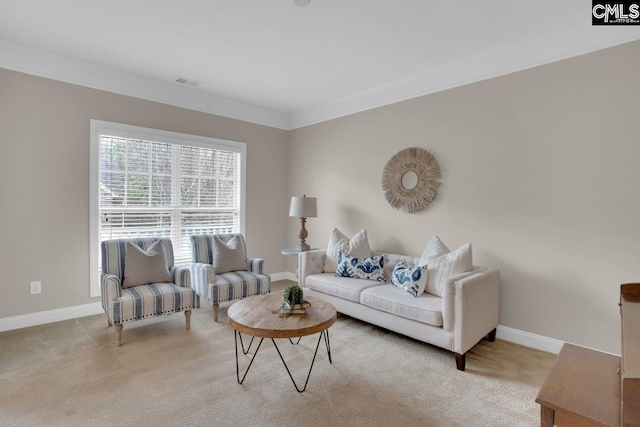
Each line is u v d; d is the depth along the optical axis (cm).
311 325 215
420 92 366
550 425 114
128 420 188
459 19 254
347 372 246
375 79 379
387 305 291
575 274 269
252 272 387
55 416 190
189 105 423
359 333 321
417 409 202
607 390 119
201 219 445
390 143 397
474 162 326
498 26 263
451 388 226
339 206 457
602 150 256
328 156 471
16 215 316
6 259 312
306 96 441
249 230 491
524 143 294
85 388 218
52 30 279
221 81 390
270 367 251
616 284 251
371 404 206
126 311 282
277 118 517
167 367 248
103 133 360
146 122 390
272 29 273
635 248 244
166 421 187
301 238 452
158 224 408
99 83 355
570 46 268
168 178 414
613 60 251
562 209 275
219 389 220
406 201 378
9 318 314
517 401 212
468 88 330
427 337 267
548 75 281
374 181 414
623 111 247
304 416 194
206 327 329
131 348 279
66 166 340
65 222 341
